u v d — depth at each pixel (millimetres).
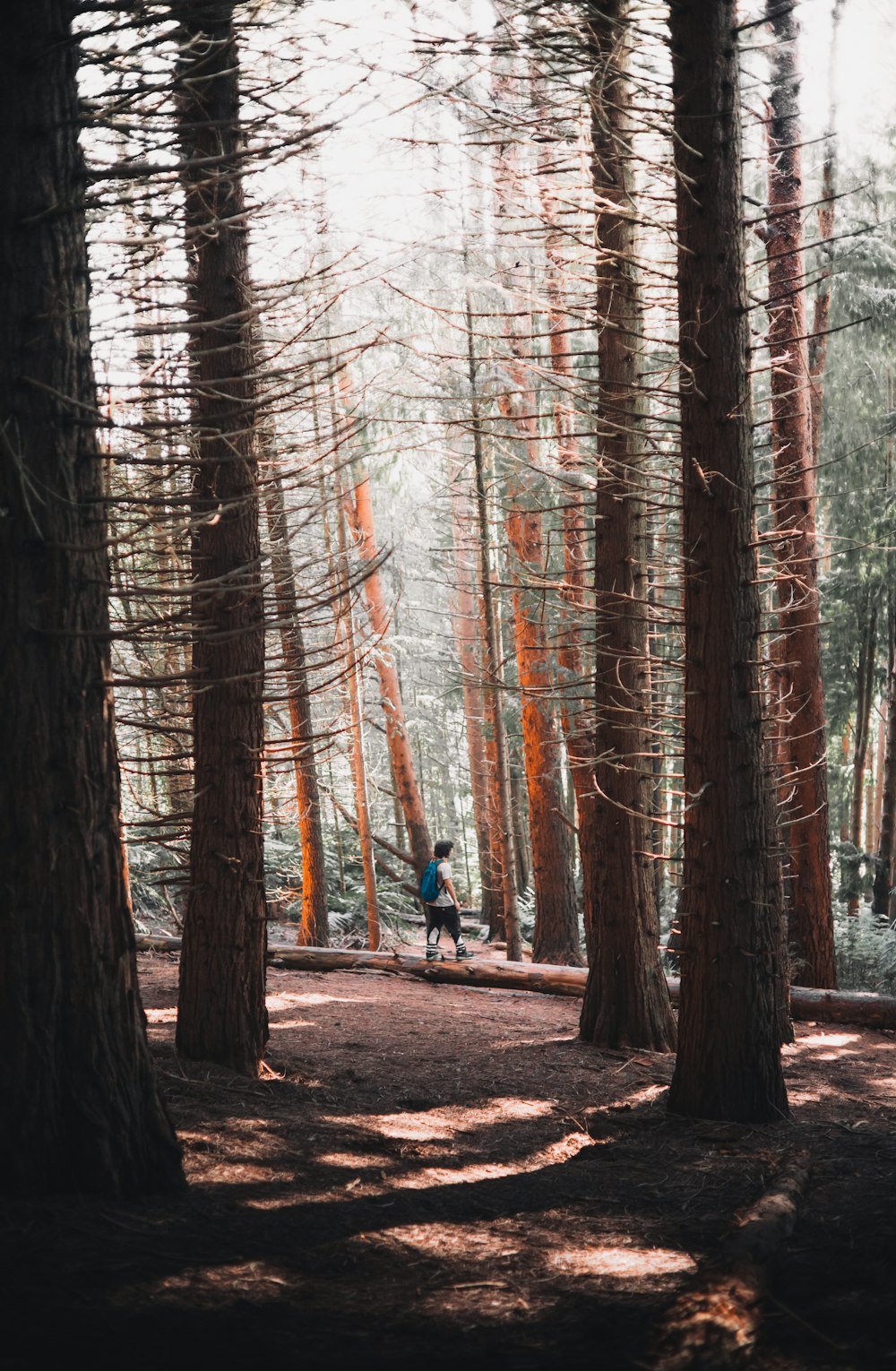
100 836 4332
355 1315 3449
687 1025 6941
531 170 10031
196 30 6418
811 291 15445
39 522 4207
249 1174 4781
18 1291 3287
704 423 6875
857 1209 4707
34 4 4191
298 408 6719
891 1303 3469
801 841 12898
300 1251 3961
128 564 7824
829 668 20750
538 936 15336
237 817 6957
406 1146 5727
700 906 6891
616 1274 3943
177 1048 7016
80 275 4410
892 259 14867
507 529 14500
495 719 15398
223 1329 3213
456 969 12922
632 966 9219
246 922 6984
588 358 16312
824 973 12828
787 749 13008
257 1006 7070
